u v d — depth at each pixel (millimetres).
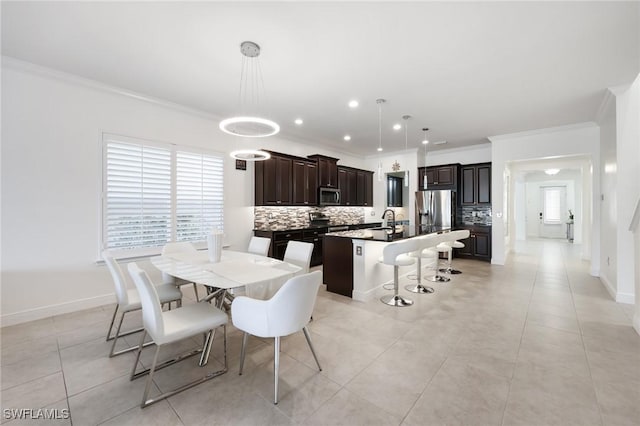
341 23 2232
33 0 1982
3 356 2250
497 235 5766
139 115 3707
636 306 2734
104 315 3104
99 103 3383
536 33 2354
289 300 1749
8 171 2842
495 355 2264
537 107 4020
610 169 3871
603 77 3135
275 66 2900
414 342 2492
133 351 2332
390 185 7820
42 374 2008
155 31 2352
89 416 1610
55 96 3090
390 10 2086
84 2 2012
